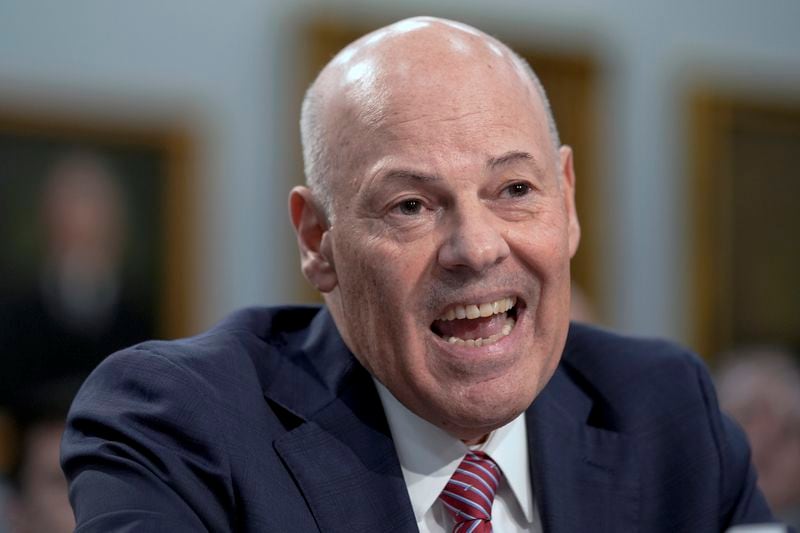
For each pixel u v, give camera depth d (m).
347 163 3.01
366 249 2.97
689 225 10.53
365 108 2.97
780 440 6.93
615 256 10.21
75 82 8.45
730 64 10.80
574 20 10.14
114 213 8.60
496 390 2.95
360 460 3.16
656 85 10.48
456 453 3.22
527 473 3.36
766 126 10.90
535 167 2.98
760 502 3.70
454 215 2.91
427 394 2.99
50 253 8.43
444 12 9.55
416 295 2.94
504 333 3.02
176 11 8.80
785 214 10.92
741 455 3.72
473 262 2.86
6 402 8.20
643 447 3.54
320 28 9.03
